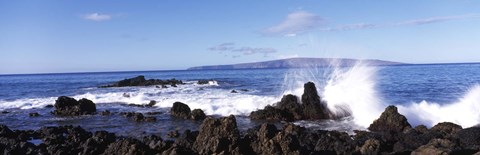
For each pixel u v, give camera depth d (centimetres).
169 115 2777
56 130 1947
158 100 3628
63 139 1730
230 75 12456
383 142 1405
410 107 2523
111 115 2847
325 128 2173
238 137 1277
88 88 6694
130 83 7162
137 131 2161
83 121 2603
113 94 4597
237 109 2878
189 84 7062
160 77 13250
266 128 1291
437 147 1216
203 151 1237
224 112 2808
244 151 1236
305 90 2562
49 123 2556
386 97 3475
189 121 2516
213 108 2925
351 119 2414
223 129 1324
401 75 7644
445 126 1777
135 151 1257
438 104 2628
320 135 1559
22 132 1925
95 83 8962
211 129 1331
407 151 1345
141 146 1277
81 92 5631
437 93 3844
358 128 2142
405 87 4644
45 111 3206
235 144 1232
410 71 9944
